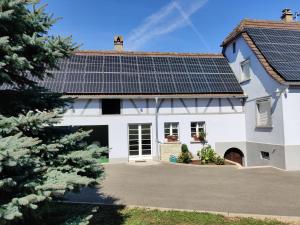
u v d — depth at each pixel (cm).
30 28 497
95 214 655
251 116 1567
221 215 650
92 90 1506
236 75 1769
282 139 1273
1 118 429
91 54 1800
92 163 509
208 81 1695
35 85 583
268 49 1482
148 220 615
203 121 1616
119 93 1521
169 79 1672
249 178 1084
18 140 371
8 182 354
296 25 1769
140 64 1777
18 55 476
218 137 1622
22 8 453
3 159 334
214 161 1459
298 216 647
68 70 1625
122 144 1524
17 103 512
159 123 1570
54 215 634
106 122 1514
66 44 518
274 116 1340
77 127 575
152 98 1553
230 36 1848
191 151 1590
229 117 1636
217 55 1980
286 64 1366
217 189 919
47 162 478
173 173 1201
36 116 429
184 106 1598
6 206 354
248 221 612
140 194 859
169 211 677
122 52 1859
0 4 420
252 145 1554
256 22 1723
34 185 394
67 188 436
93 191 895
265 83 1417
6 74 470
